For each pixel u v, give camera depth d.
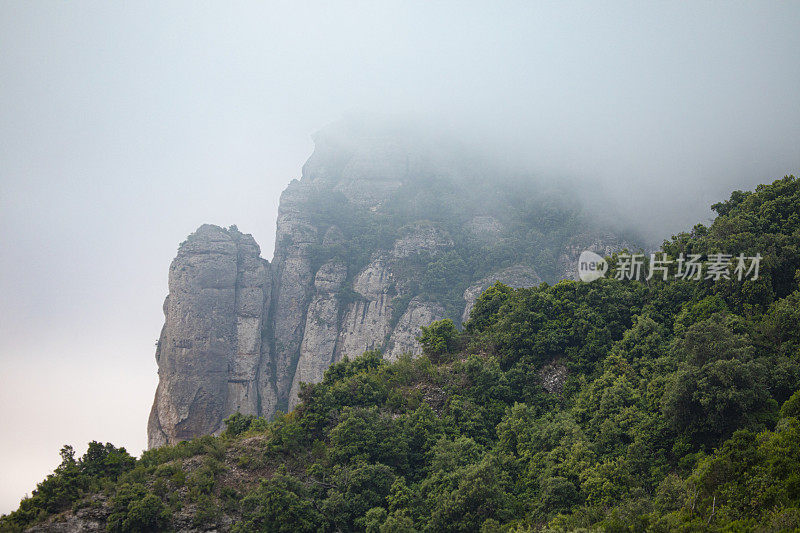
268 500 55.69
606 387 64.81
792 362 58.16
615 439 59.31
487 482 55.03
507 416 67.06
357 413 65.25
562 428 61.59
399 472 62.50
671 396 56.41
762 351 61.78
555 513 52.50
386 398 71.12
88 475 58.31
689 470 53.66
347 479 59.28
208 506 56.12
